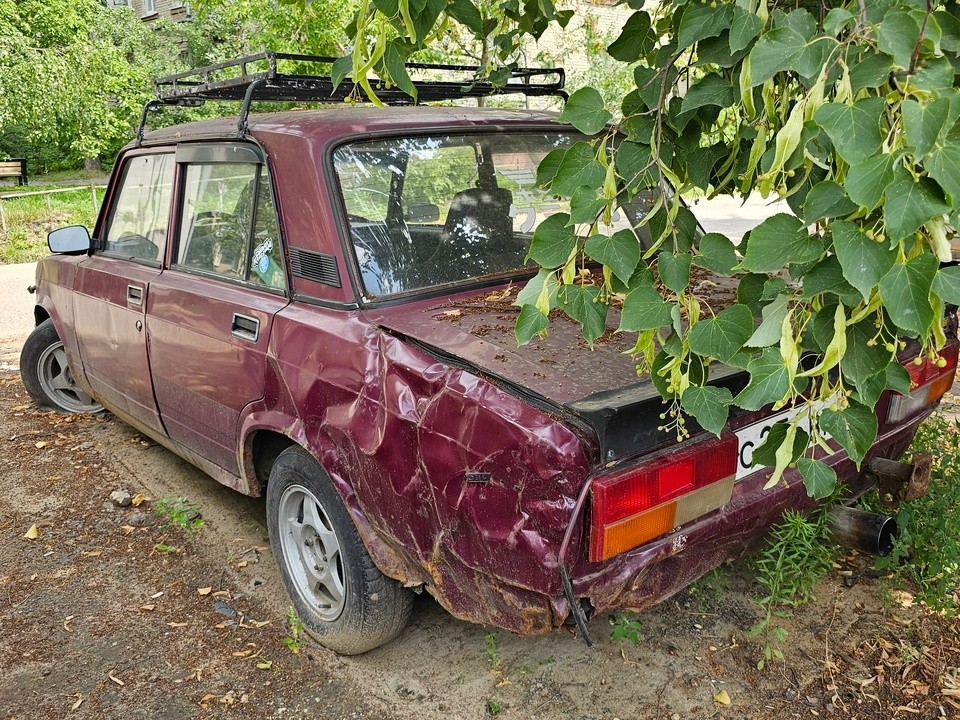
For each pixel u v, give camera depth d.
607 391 2.03
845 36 1.33
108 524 4.00
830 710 2.55
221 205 3.29
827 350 1.36
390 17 1.71
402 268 2.77
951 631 2.89
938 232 1.23
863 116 1.18
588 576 2.03
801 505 2.64
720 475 2.15
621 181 1.59
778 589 3.04
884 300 1.19
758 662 2.77
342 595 2.80
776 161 1.28
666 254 1.51
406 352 2.38
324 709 2.66
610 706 2.60
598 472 1.95
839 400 1.47
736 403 1.41
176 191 3.62
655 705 2.60
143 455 4.82
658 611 3.06
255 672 2.86
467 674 2.79
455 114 3.20
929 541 3.12
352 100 3.21
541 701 2.64
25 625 3.18
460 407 2.15
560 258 1.56
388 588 2.68
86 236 4.37
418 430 2.26
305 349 2.70
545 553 1.98
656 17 1.91
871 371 1.39
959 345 3.12
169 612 3.25
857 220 1.25
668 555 2.17
